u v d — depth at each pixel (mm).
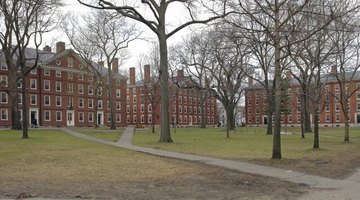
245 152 22906
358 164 19953
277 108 19422
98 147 25781
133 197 10367
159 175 14062
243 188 12195
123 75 97875
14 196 10203
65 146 26516
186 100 120375
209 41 76938
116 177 13609
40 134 43000
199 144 29250
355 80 99125
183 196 10695
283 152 23844
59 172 14648
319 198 10977
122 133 47062
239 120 147000
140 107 112750
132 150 23688
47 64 77625
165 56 31672
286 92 78500
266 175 14703
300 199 10805
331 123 103562
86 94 85375
